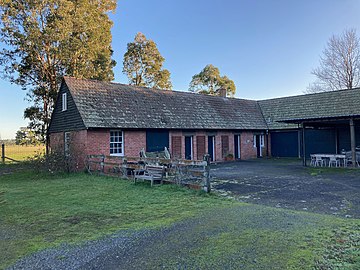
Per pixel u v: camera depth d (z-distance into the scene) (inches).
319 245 169.2
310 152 952.9
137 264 153.6
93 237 203.9
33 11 860.0
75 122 657.0
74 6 931.3
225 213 255.3
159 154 668.7
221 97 1032.2
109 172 567.2
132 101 753.0
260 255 157.5
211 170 643.5
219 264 148.3
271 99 1101.7
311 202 299.9
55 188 423.8
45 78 946.7
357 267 139.7
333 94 897.5
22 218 259.9
